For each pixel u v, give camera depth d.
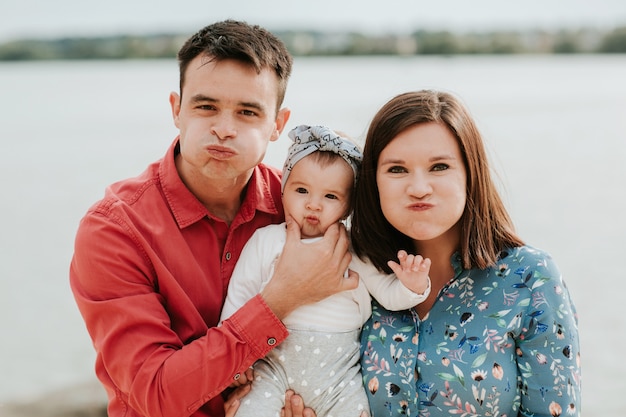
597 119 23.56
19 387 5.31
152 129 21.77
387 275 2.40
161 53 74.62
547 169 14.84
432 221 2.15
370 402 2.31
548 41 79.12
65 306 7.56
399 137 2.17
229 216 2.57
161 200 2.43
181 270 2.37
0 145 19.11
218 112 2.32
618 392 5.10
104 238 2.29
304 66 59.56
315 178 2.42
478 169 2.23
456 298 2.29
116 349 2.22
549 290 2.18
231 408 2.30
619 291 7.36
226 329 2.18
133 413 2.34
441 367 2.22
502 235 2.30
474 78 43.47
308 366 2.34
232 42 2.29
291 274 2.24
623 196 12.12
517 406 2.20
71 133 21.22
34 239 10.15
